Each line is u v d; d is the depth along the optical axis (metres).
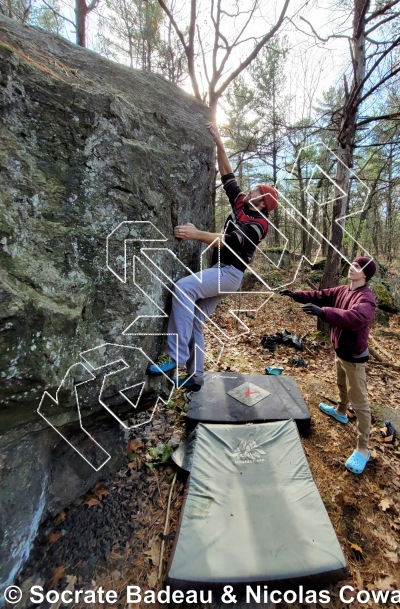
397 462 2.58
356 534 1.97
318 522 1.74
